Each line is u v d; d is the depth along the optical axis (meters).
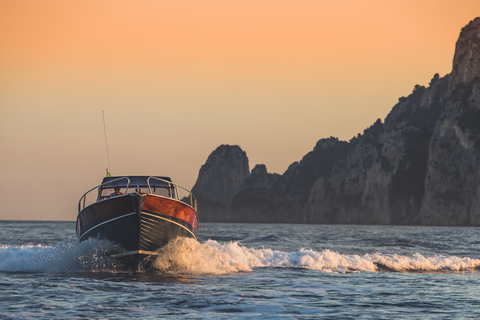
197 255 62.00
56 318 35.19
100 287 47.66
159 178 63.56
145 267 59.41
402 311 38.56
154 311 37.78
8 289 45.94
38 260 60.53
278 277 55.91
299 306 39.97
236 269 61.41
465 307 40.19
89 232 60.38
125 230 57.03
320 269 63.09
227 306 39.75
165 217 58.44
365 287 49.66
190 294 44.59
